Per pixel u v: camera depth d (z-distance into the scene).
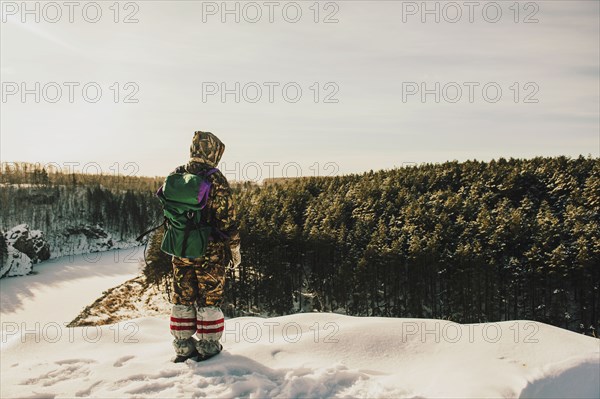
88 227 123.19
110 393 2.94
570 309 47.41
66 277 87.31
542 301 48.50
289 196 75.25
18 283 82.44
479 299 49.66
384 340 3.60
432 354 3.42
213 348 3.50
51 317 61.12
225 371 3.23
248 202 72.50
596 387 2.98
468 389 2.80
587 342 3.41
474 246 51.47
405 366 3.31
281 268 58.28
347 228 64.81
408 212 61.69
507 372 2.97
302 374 3.18
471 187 69.94
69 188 137.12
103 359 3.48
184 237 3.35
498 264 50.03
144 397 2.88
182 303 3.49
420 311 52.19
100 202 130.75
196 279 3.56
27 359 3.52
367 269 53.81
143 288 64.12
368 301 56.12
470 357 3.27
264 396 2.88
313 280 59.19
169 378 3.15
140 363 3.40
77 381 3.09
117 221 129.00
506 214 58.44
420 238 56.06
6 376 3.16
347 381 3.08
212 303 3.50
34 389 2.96
